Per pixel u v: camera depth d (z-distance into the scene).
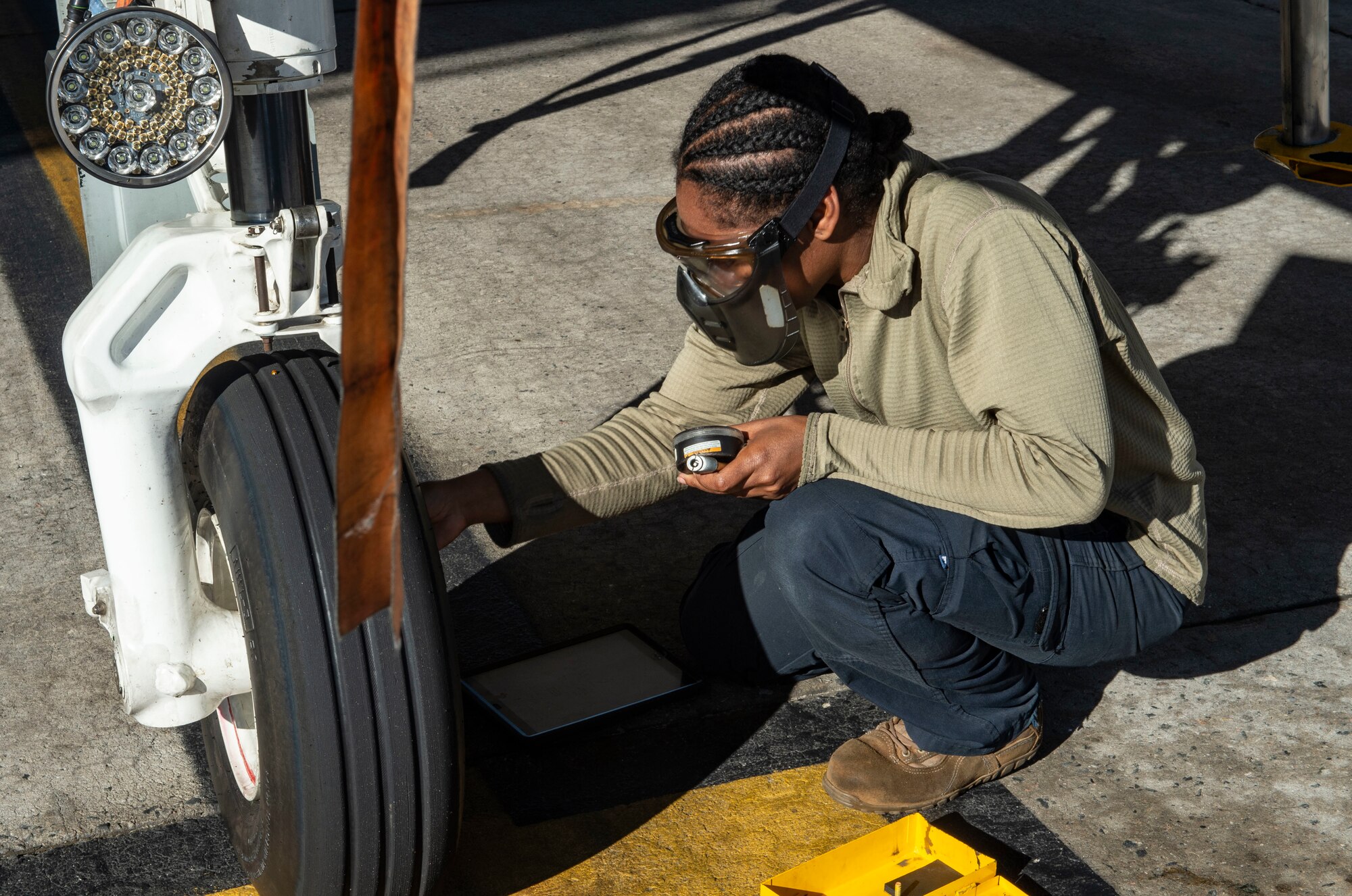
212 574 1.68
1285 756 2.07
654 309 3.73
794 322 1.56
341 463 0.75
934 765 1.91
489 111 5.43
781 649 2.09
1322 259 4.04
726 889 1.79
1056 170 4.78
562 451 1.82
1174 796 1.97
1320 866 1.84
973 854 1.72
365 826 1.46
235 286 1.49
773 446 1.64
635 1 7.26
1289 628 2.39
